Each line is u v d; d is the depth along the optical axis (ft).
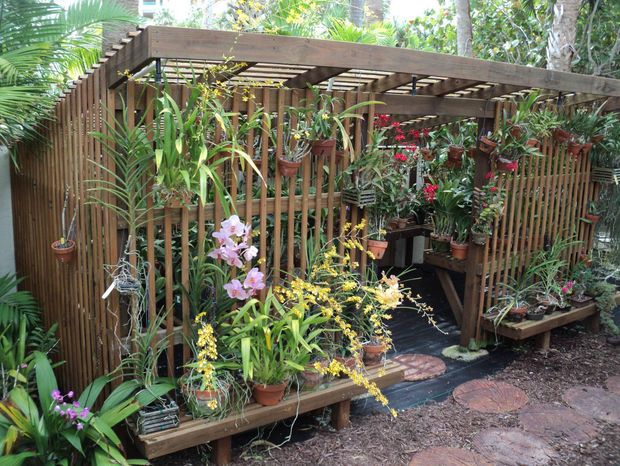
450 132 18.04
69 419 7.79
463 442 9.80
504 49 24.64
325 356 9.24
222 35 7.37
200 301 9.39
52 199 10.41
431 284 19.63
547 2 23.09
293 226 9.77
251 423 8.70
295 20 15.06
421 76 10.02
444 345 14.40
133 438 8.40
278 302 9.52
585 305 15.20
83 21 12.51
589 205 16.05
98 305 8.77
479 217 13.10
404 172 14.01
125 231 8.30
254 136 9.98
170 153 7.50
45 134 10.48
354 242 10.24
